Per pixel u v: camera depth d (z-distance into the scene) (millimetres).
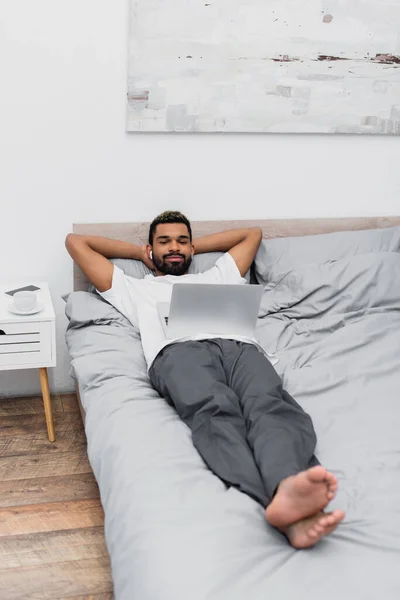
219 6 2576
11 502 2090
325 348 2307
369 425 1860
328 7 2672
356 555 1325
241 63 2660
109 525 1552
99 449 1804
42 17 2455
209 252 2729
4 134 2541
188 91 2646
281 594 1204
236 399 1816
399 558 1312
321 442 1776
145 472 1589
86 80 2559
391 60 2795
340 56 2742
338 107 2809
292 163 2855
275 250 2750
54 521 2012
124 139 2658
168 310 2316
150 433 1761
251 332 2215
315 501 1319
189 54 2602
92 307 2445
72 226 2695
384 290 2598
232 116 2717
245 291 2129
